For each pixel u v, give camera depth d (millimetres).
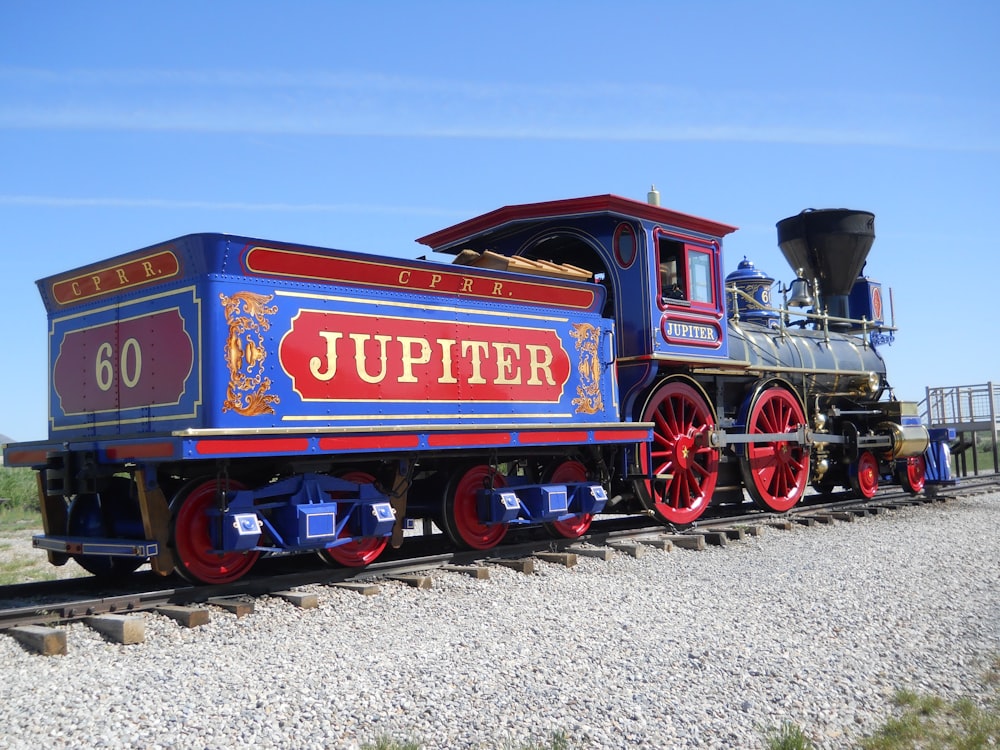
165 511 7176
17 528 16594
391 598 7383
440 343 8766
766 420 13594
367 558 8430
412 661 5672
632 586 8219
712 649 6102
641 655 5953
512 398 9438
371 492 8352
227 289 7152
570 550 9656
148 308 7609
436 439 8438
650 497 11219
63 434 8570
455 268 8797
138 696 4906
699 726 4699
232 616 6637
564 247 12523
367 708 4797
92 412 8180
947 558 9836
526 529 11305
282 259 7477
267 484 7930
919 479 17250
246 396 7199
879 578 8609
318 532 7613
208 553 7398
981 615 7285
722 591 8070
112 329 8016
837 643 6363
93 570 8562
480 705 4891
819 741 4594
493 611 7105
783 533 11742
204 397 6984
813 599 7727
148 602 6789
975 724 4844
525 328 9688
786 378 14359
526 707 4891
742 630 6648
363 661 5660
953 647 6352
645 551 9953
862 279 17984
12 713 4629
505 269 9609
